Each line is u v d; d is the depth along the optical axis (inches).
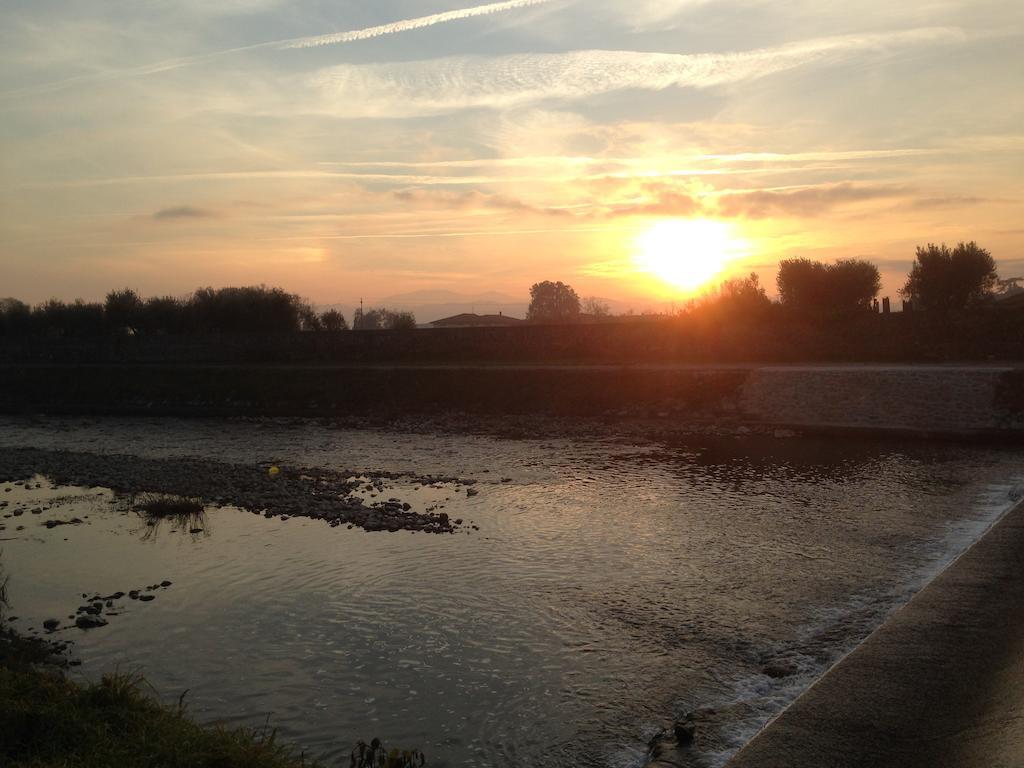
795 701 348.2
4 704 320.8
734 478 1054.4
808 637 508.7
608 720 417.1
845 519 812.6
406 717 430.6
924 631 421.1
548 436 1530.5
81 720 315.3
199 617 591.5
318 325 3467.0
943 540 718.5
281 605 613.6
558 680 467.8
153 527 876.0
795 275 2468.0
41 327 3462.1
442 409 1930.4
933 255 2340.1
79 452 1472.7
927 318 1979.6
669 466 1167.6
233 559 740.7
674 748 360.8
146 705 340.5
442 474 1166.3
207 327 3277.6
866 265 2444.6
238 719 430.6
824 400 1492.4
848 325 2100.1
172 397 2353.6
